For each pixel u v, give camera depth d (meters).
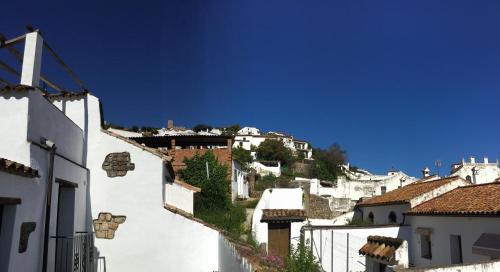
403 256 11.69
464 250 16.64
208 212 24.61
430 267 9.36
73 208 10.22
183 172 29.67
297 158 74.31
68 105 11.80
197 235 11.66
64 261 9.84
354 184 45.28
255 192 42.88
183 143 34.66
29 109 7.60
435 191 22.22
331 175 72.44
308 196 31.53
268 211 23.58
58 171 8.98
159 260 11.52
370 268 13.25
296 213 23.52
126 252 11.52
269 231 23.03
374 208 27.17
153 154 11.88
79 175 10.69
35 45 8.80
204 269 11.53
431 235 19.23
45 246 7.97
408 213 21.12
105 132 11.84
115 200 11.66
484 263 9.38
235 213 25.22
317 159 77.06
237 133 92.19
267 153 70.50
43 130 8.28
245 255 6.60
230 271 8.06
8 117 7.50
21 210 7.00
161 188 11.77
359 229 21.03
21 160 7.38
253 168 57.12
